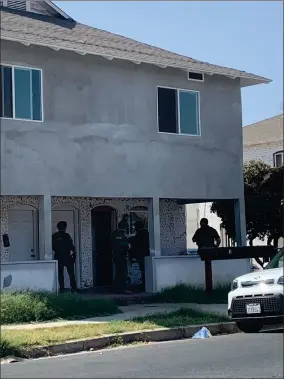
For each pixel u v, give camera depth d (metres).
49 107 17.97
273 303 12.69
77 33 20.30
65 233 18.78
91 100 18.78
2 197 19.08
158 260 19.41
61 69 18.27
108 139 19.02
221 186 21.41
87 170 18.55
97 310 15.70
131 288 20.33
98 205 21.42
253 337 13.11
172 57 20.91
